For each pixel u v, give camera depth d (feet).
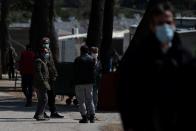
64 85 103.65
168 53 26.50
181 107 26.02
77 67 78.74
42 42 80.12
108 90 95.50
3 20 211.00
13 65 177.47
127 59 26.84
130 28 169.99
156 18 27.09
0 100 113.09
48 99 84.94
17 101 111.34
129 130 26.61
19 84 157.58
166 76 26.16
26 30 287.89
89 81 78.74
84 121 80.07
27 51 100.78
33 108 98.89
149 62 26.32
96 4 133.49
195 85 25.95
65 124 78.48
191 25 129.29
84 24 398.42
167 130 26.16
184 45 27.14
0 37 210.59
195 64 26.07
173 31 26.91
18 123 78.79
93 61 78.89
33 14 152.87
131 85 26.43
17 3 230.07
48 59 80.64
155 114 26.21
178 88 26.07
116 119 85.66
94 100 91.97
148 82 26.23
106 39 152.15
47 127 75.05
